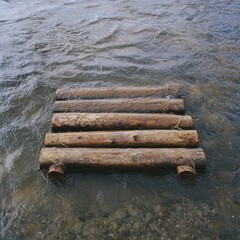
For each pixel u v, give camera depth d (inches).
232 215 83.9
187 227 81.3
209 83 135.3
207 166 96.9
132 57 159.3
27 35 185.8
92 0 239.5
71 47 171.0
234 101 123.9
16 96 133.0
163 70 146.9
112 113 106.2
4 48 171.8
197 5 219.0
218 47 163.2
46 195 91.0
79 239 79.6
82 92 121.0
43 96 132.6
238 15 199.2
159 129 102.0
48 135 99.3
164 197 88.7
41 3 236.8
